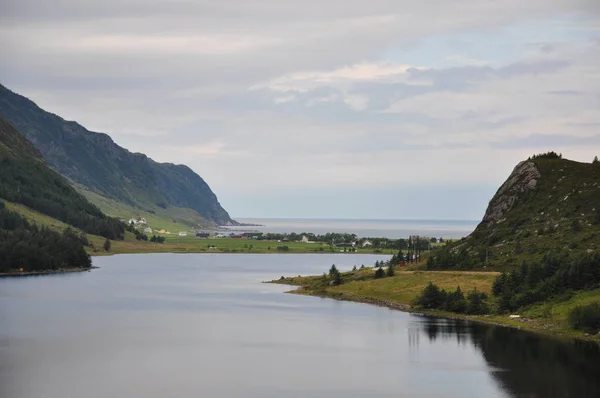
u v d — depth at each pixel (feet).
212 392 409.08
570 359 479.82
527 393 405.80
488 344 531.91
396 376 444.55
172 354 507.30
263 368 465.47
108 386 420.36
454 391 410.72
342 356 500.74
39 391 409.28
